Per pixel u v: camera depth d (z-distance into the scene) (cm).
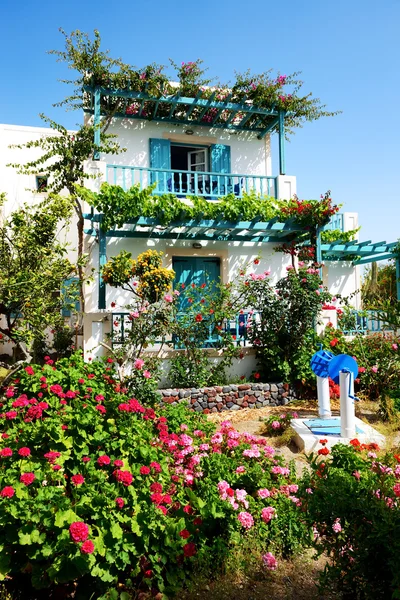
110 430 371
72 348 1099
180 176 996
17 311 705
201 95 1073
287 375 871
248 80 1071
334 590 277
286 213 1005
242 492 362
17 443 333
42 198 1334
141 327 787
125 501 298
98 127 1011
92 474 315
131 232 1000
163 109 1129
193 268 1104
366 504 254
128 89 1019
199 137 1188
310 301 880
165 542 308
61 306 754
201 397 799
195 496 354
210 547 329
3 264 712
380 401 776
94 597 289
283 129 1127
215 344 896
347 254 1359
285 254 1148
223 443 478
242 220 982
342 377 612
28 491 288
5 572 262
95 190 952
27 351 731
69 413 371
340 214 1341
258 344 898
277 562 338
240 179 1125
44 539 264
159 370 802
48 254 733
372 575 249
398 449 541
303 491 298
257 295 921
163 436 430
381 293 1627
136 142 1140
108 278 818
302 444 607
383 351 851
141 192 888
